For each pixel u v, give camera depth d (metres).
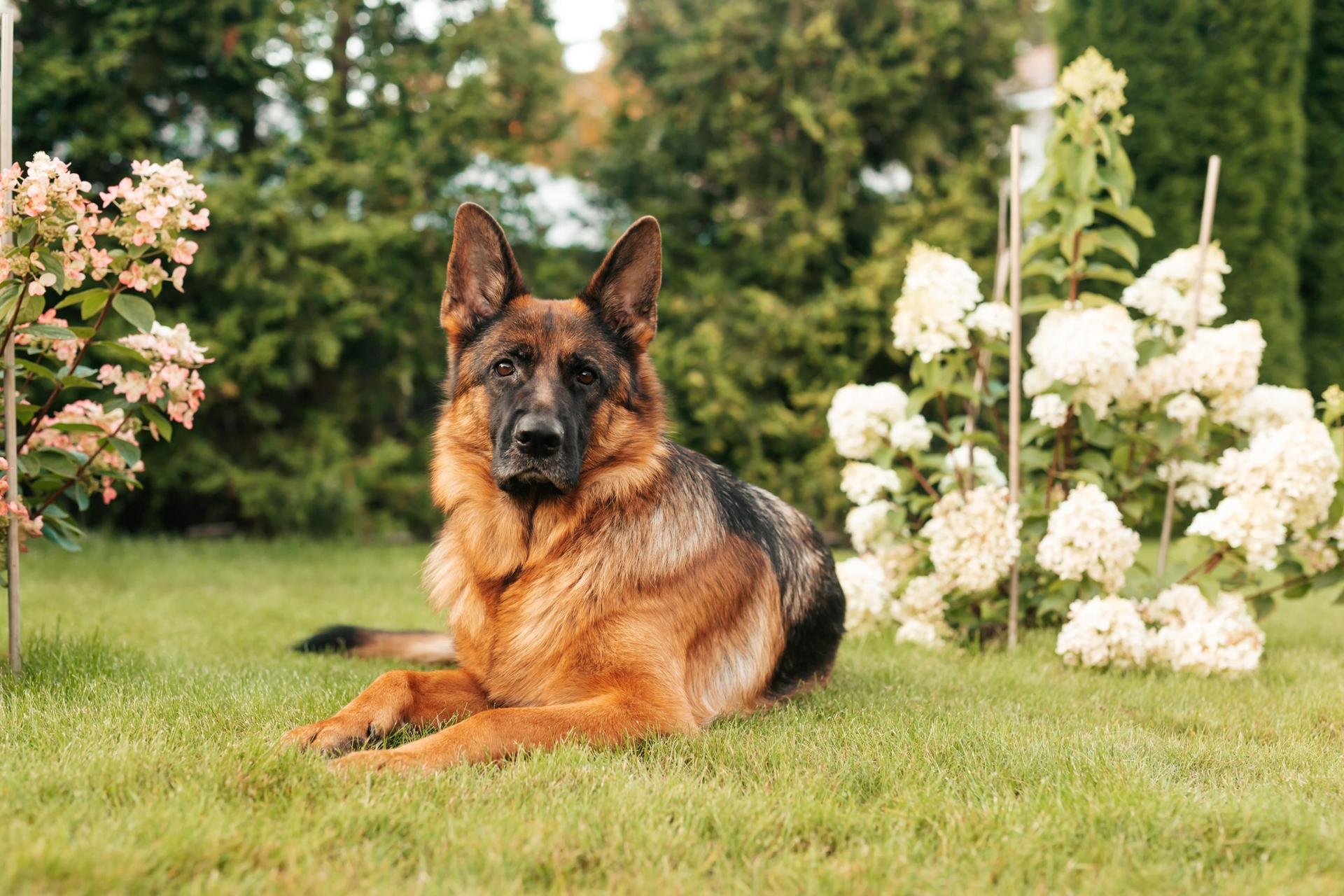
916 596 5.83
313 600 7.54
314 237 10.50
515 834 2.41
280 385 10.59
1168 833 2.52
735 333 12.27
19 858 2.02
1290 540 5.47
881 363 12.48
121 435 4.29
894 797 2.84
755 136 12.58
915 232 12.25
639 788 2.73
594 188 13.58
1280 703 4.35
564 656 3.64
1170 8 11.52
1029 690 4.54
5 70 3.90
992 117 12.99
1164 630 5.00
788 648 4.49
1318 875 2.30
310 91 10.90
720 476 4.54
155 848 2.16
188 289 10.43
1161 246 11.77
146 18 9.92
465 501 3.96
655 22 13.38
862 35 12.44
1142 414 5.56
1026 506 5.64
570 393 3.80
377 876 2.17
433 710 3.65
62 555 9.43
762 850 2.46
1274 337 11.57
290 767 2.73
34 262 3.59
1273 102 11.30
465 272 4.14
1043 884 2.25
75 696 3.68
